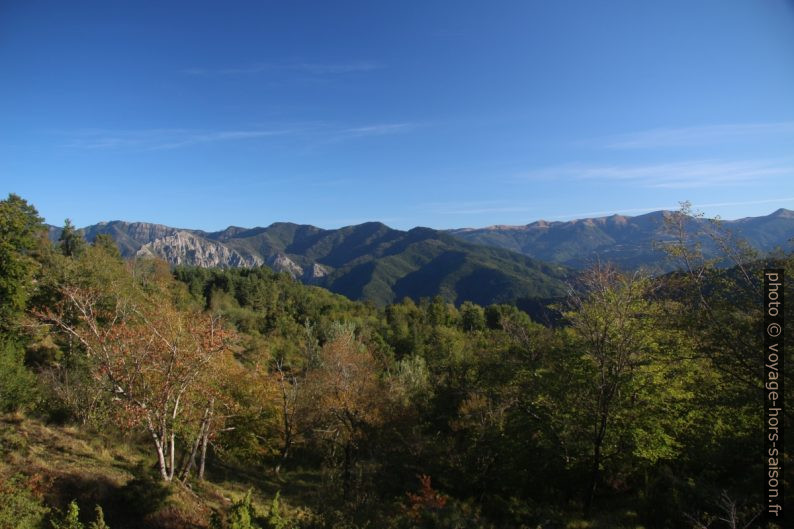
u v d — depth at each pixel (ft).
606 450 54.70
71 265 131.75
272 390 96.12
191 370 54.75
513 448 63.67
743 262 41.86
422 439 87.40
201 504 51.65
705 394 47.19
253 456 99.91
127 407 51.31
